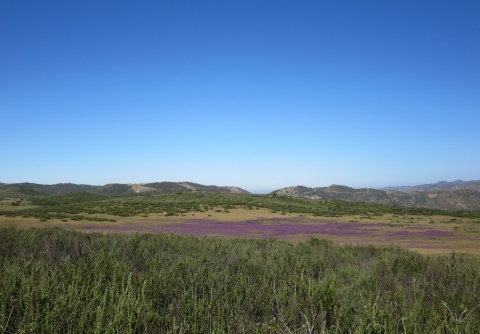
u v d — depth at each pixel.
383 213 62.28
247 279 6.36
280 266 8.12
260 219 45.38
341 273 7.56
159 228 30.39
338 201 82.12
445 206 182.38
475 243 22.44
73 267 5.93
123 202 63.78
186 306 4.74
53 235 12.31
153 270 6.37
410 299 5.50
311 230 32.12
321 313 4.27
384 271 8.34
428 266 8.88
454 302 5.46
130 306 4.15
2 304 4.09
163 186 189.12
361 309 4.59
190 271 6.60
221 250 10.48
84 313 4.08
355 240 24.12
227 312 4.64
